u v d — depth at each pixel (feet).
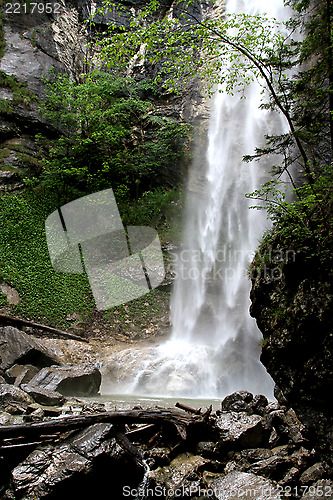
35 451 11.98
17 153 58.54
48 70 66.80
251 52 20.35
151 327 46.52
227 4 78.38
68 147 61.31
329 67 16.31
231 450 13.46
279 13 71.82
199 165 70.59
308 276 12.47
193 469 12.41
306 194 13.73
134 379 33.35
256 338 48.01
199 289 55.52
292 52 18.44
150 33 25.29
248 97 74.74
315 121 17.26
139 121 70.64
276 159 67.46
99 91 62.34
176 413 14.56
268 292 14.37
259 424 14.10
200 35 23.35
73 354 34.88
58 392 23.18
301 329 12.28
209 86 27.20
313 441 11.75
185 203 66.03
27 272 45.60
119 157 62.69
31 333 38.96
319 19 17.71
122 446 12.32
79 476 10.61
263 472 11.84
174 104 73.26
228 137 72.64
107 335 43.09
